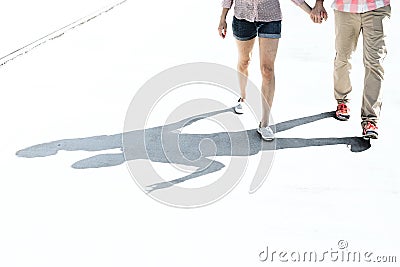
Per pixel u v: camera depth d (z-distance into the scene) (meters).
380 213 3.63
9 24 7.65
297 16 7.90
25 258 3.29
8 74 5.96
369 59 4.39
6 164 4.27
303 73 5.85
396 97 5.18
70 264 3.24
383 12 4.31
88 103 5.26
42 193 3.91
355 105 5.11
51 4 8.72
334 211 3.66
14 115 5.04
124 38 7.09
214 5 8.52
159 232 3.52
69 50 6.68
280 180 4.02
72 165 4.25
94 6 8.60
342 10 4.43
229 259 3.27
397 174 4.04
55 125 4.86
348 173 4.07
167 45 6.79
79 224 3.60
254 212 3.68
